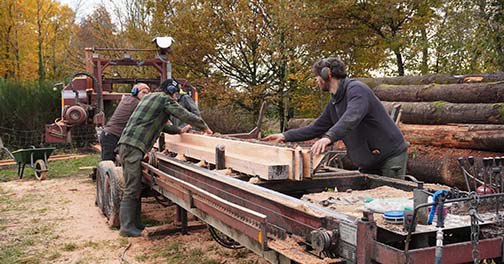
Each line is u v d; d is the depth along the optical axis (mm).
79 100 9805
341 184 4254
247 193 3500
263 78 16078
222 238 5426
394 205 2969
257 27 15172
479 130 6727
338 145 7988
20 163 10742
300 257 2648
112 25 20328
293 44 14250
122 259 5152
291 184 4164
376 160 4305
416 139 7508
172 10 16141
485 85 7453
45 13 23984
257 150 4434
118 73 17078
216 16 15305
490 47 9883
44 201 8297
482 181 3436
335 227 2639
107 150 7520
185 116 5809
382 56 13617
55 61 24969
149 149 5996
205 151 5250
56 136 10180
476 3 10297
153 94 5996
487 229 2664
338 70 3971
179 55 15477
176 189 4715
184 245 5566
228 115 15297
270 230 3150
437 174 6824
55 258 5262
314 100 14680
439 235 2387
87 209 7598
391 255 2348
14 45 23125
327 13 12977
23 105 15367
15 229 6449
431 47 12367
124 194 5992
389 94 9289
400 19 13039
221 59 16047
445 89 8109
